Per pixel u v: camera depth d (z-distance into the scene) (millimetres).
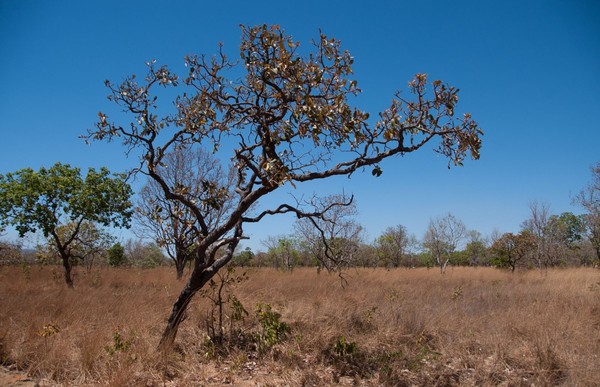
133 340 5930
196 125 6086
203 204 6348
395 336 6852
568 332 6508
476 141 5695
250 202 5812
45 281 15469
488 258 36625
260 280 13094
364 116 5320
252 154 6371
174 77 6141
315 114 5105
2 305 7863
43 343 5547
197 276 6059
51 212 13633
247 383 5141
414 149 5734
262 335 6395
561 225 25859
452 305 9258
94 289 12172
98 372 4953
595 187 19688
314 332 6766
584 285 12695
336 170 5805
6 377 4867
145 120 5852
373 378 5336
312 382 5184
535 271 20891
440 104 5715
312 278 14531
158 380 4949
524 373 5398
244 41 5762
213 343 6250
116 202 14594
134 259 30844
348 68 5527
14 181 13484
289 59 5449
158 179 5930
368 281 14602
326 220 6246
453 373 5512
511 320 7297
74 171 14234
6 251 18781
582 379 4801
